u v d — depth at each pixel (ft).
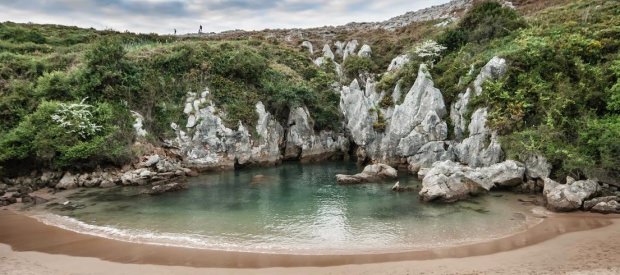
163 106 131.23
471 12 153.17
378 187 98.78
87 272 50.65
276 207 81.51
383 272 49.06
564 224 65.92
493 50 126.00
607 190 79.00
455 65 126.72
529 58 108.58
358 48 224.53
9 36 176.76
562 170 86.63
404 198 86.94
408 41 208.54
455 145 111.86
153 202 86.22
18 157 102.22
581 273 45.83
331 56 223.71
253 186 102.47
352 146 155.53
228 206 82.64
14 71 135.23
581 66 100.73
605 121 86.99
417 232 64.23
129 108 124.98
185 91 137.28
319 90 171.63
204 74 143.95
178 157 125.08
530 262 50.16
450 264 50.80
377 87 140.77
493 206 78.33
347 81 181.37
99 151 106.93
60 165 104.47
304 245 59.41
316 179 111.04
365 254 55.42
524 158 91.86
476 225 66.90
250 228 67.92
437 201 82.53
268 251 57.21
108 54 127.24
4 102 114.83
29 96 120.37
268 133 140.77
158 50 147.43
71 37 193.88
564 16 138.51
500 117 100.58
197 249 58.34
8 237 64.69
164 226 69.46
